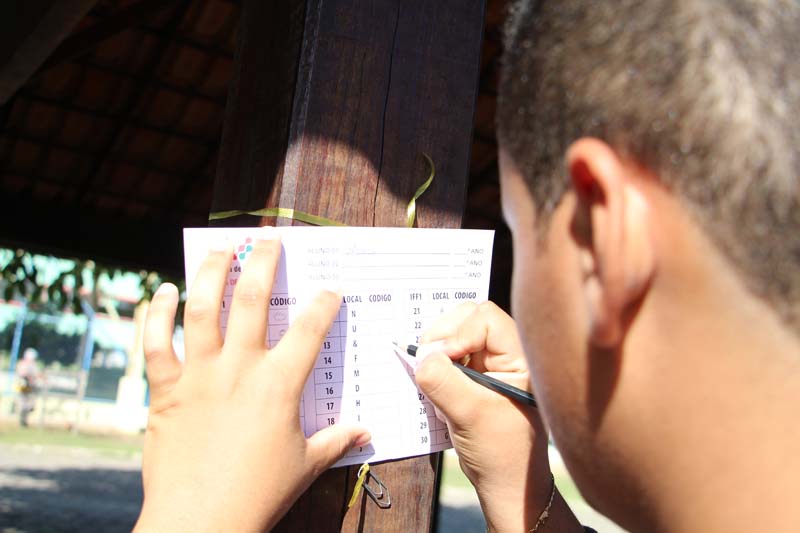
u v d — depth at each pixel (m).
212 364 0.79
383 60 1.02
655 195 0.47
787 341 0.45
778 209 0.43
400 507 0.97
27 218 4.94
